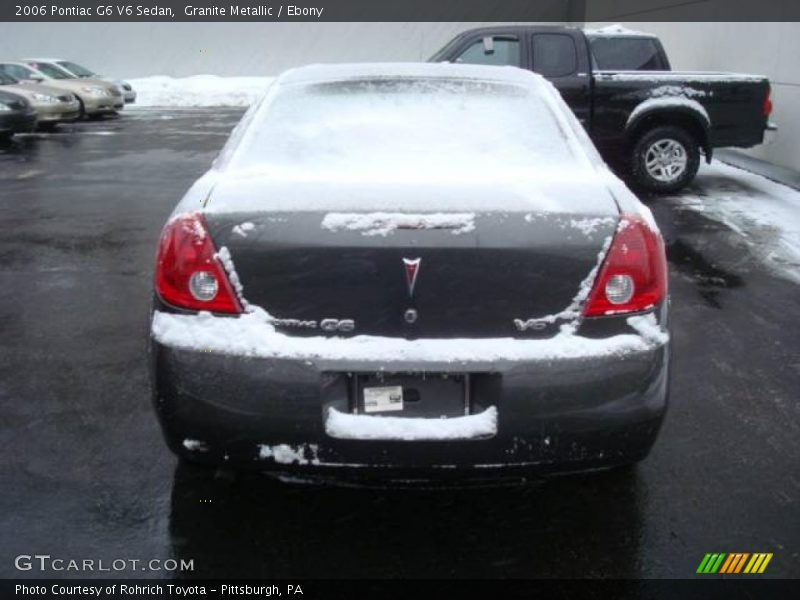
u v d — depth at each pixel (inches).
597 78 330.3
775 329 178.2
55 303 196.4
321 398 86.9
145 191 364.5
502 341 88.9
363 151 110.8
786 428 129.5
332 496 109.2
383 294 88.4
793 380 149.3
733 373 152.7
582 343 89.4
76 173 418.9
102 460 118.4
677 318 185.3
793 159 388.2
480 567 94.5
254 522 103.1
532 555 96.8
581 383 88.0
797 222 284.8
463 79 128.4
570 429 88.2
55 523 102.3
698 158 336.8
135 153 506.9
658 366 91.7
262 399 87.1
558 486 112.0
